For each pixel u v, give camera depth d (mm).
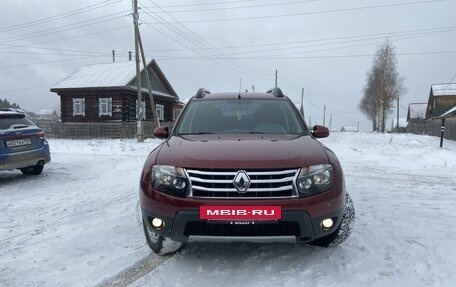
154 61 37688
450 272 3656
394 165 11938
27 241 4766
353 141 25219
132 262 4027
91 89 33344
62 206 6590
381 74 63469
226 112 5062
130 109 34281
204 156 3623
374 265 3793
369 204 6277
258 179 3439
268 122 4867
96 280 3635
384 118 63469
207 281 3516
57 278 3699
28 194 7656
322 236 3602
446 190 7539
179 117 5094
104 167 11234
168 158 3730
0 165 8227
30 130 8992
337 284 3396
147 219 3734
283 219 3400
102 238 4781
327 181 3586
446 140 30172
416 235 4684
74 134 33062
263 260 3922
